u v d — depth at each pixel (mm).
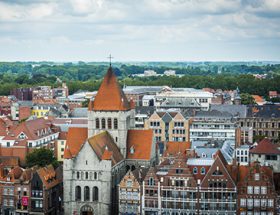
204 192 148750
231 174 151750
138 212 153875
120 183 154625
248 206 146625
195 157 167000
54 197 173125
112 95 175000
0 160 195125
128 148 176625
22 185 167000
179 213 151000
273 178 151750
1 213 170375
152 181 152250
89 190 162500
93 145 161250
